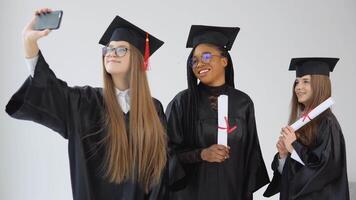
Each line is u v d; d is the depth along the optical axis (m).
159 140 2.53
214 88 3.16
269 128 5.23
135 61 2.53
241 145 3.08
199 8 5.17
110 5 5.00
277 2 5.30
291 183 3.12
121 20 2.60
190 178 3.09
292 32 5.30
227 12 5.22
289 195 3.13
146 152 2.47
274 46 5.28
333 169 2.99
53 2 4.89
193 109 3.11
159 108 2.75
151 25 5.07
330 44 5.31
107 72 2.55
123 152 2.43
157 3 5.10
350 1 5.34
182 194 3.10
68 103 2.43
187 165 3.10
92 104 2.50
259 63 5.25
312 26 5.32
